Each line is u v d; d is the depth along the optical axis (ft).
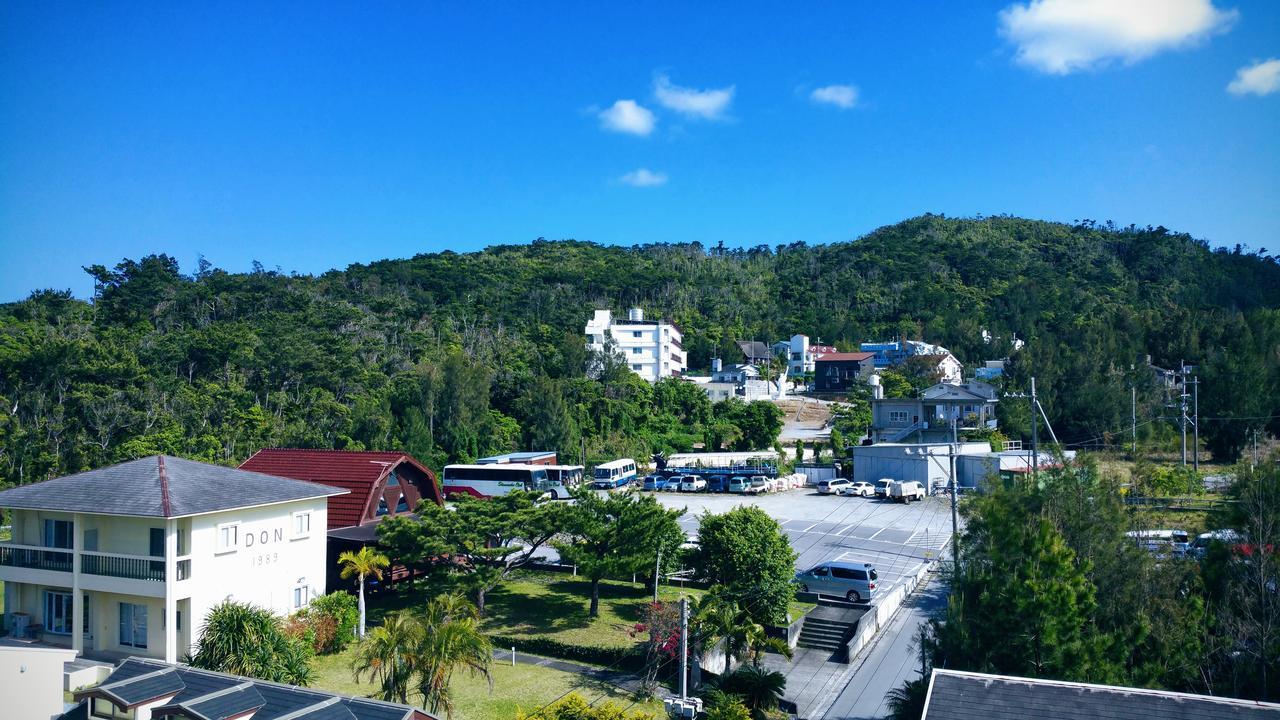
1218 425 221.46
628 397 282.15
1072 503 73.46
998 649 65.36
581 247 640.58
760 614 94.89
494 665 87.81
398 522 97.76
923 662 75.82
